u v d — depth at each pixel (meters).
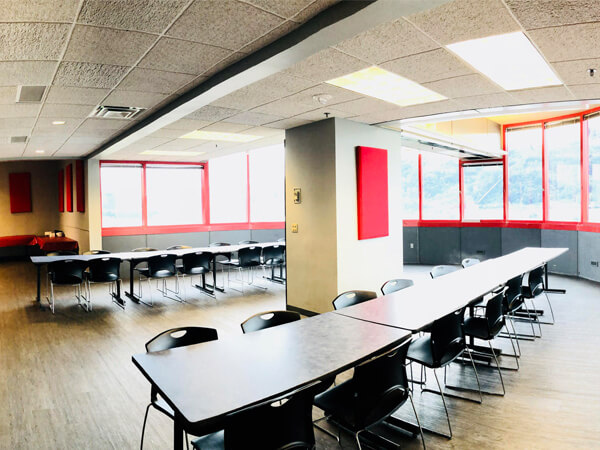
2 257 11.95
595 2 2.28
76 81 3.51
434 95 4.32
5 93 3.75
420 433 2.74
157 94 4.04
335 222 5.36
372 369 2.19
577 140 8.28
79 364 4.07
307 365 2.15
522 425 2.86
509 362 4.02
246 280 8.71
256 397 1.81
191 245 10.14
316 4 2.31
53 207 12.83
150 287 7.91
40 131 5.69
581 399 3.22
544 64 3.33
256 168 11.03
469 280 4.29
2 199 12.16
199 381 1.98
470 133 8.34
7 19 2.29
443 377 3.71
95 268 6.26
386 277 6.14
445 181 10.70
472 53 3.07
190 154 9.05
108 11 2.28
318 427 2.90
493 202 10.17
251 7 2.31
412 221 10.78
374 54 3.06
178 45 2.82
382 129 6.05
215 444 2.01
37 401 3.28
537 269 4.93
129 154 8.74
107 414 3.08
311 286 5.74
